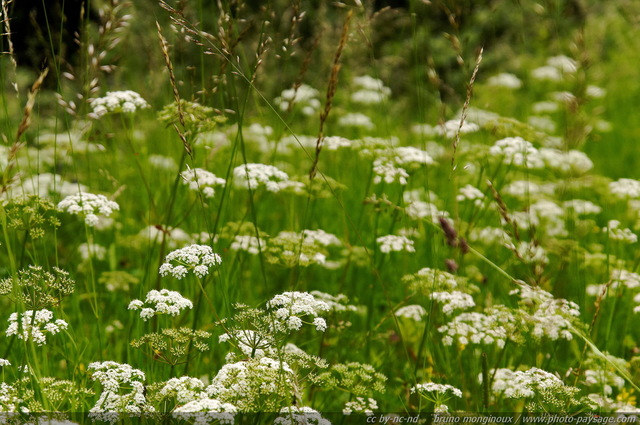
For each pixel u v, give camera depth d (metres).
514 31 12.80
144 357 5.29
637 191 8.04
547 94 14.75
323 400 5.66
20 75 9.77
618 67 16.42
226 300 5.02
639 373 5.83
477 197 7.58
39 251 7.36
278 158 9.98
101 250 7.46
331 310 6.25
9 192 5.96
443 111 7.00
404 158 7.18
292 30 6.03
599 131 13.31
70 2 9.21
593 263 7.09
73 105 6.18
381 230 8.23
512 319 5.47
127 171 8.62
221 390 4.05
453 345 6.43
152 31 8.15
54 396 4.11
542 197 8.48
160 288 6.19
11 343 5.12
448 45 13.86
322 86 10.55
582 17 8.55
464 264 7.52
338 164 9.93
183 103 6.00
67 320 5.38
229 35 5.55
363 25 6.55
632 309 7.14
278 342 4.29
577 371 5.57
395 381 6.34
